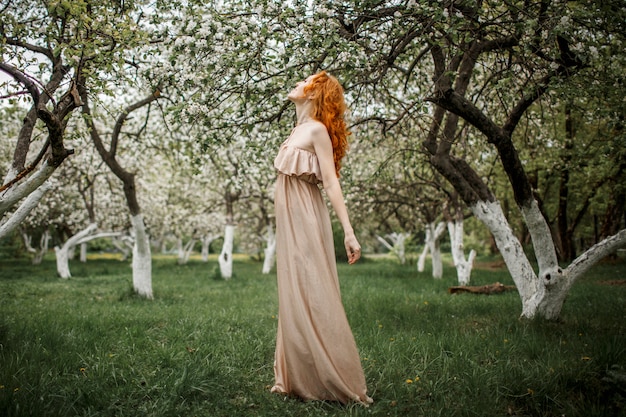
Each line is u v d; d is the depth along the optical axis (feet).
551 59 17.51
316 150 10.82
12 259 97.66
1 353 13.94
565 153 34.06
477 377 11.72
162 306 28.07
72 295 35.27
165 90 23.95
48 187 15.48
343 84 18.13
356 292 34.63
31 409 9.70
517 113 19.95
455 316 22.48
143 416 10.03
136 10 19.52
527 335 16.55
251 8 16.42
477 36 17.33
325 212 11.16
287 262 10.74
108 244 132.98
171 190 67.26
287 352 10.50
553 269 19.90
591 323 20.11
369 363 13.37
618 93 16.15
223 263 53.62
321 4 15.07
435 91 18.43
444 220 49.34
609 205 51.96
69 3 12.73
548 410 10.53
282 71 16.40
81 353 14.66
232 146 41.93
